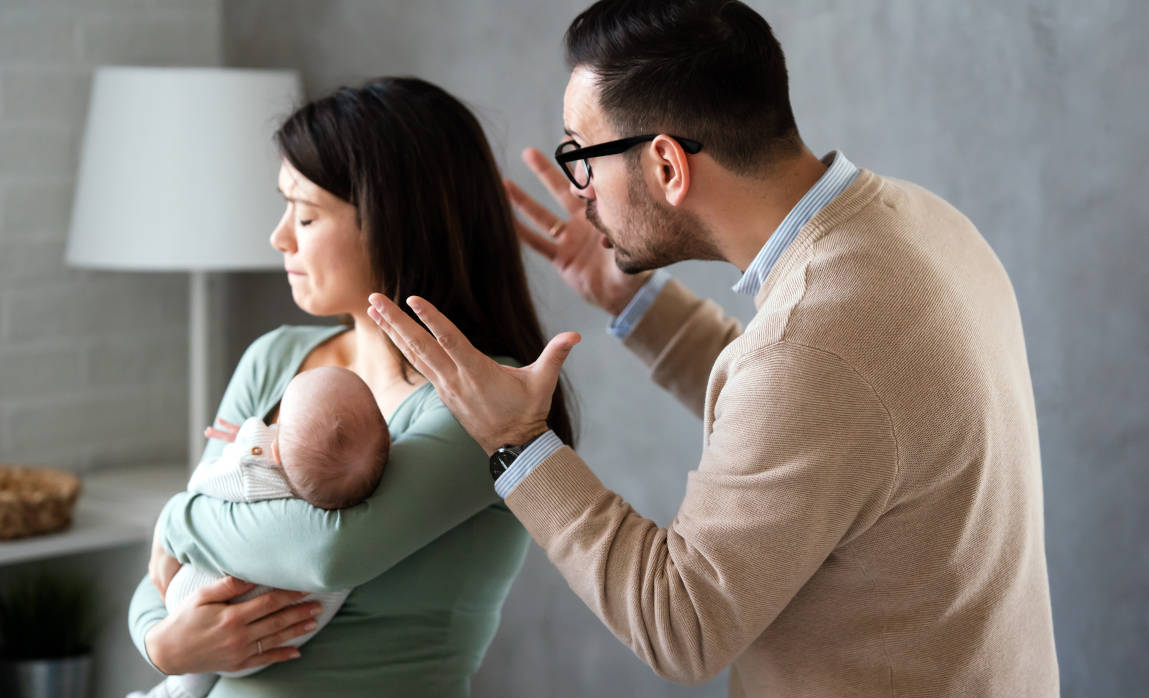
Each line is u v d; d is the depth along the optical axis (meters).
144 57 3.06
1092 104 1.66
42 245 2.92
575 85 1.19
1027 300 1.76
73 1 2.92
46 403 2.96
